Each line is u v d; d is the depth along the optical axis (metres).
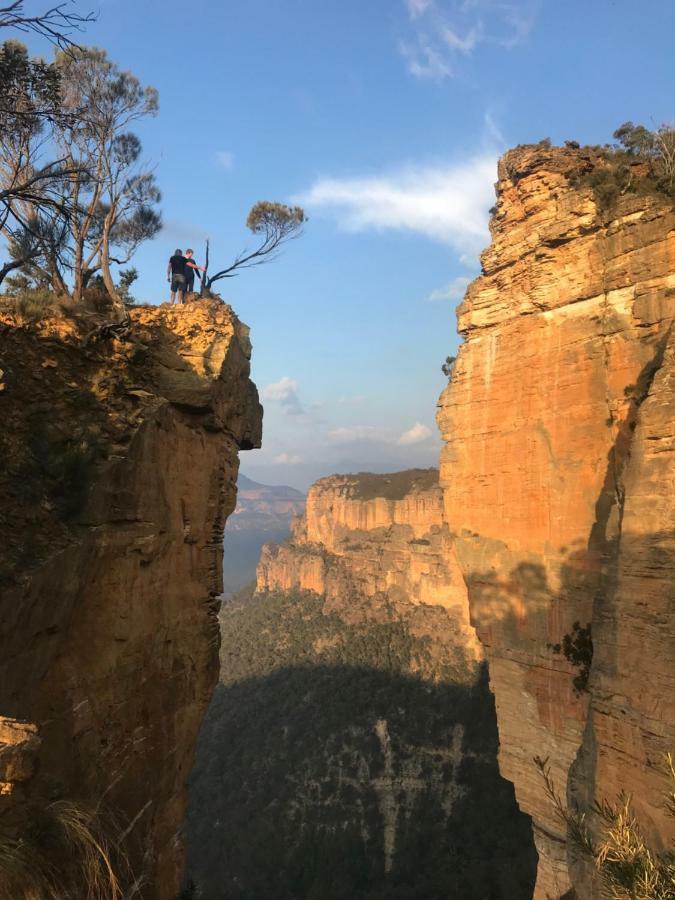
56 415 13.21
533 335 26.70
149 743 14.58
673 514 16.69
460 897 65.38
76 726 11.89
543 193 26.39
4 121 14.94
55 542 11.24
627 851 7.77
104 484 12.78
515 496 27.02
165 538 15.36
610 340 23.84
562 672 24.56
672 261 22.03
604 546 23.34
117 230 27.23
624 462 22.47
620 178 24.52
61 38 11.31
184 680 16.47
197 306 19.84
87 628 12.57
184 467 16.75
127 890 9.45
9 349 13.27
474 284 29.73
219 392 18.38
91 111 23.58
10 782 6.91
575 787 20.12
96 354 15.23
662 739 15.52
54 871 7.03
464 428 29.64
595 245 24.55
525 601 26.20
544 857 25.05
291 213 26.77
